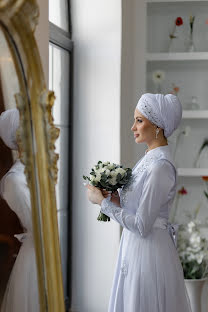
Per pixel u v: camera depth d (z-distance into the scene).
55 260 2.23
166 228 3.65
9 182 2.08
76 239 5.25
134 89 6.05
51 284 2.22
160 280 3.51
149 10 6.39
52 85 4.81
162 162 3.57
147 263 3.52
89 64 5.21
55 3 4.95
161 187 3.52
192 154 6.35
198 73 6.39
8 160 2.07
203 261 5.26
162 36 6.41
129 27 5.73
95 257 5.18
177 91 6.32
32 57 2.11
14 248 2.11
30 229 2.17
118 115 5.12
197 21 6.37
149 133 3.72
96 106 5.19
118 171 3.63
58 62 4.95
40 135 2.16
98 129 5.18
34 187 2.17
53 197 2.22
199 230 5.80
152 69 6.41
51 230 2.22
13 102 2.07
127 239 3.66
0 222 2.05
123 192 3.68
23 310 2.15
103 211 3.61
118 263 3.76
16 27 1.99
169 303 3.52
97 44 5.19
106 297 5.14
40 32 3.33
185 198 6.36
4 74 2.02
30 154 2.15
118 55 5.12
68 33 5.19
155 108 3.67
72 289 5.27
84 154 5.23
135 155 5.91
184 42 6.38
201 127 6.34
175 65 6.38
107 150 5.15
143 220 3.47
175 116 3.71
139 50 6.05
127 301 3.57
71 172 5.26
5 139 2.06
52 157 2.19
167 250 3.58
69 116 5.25
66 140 5.21
